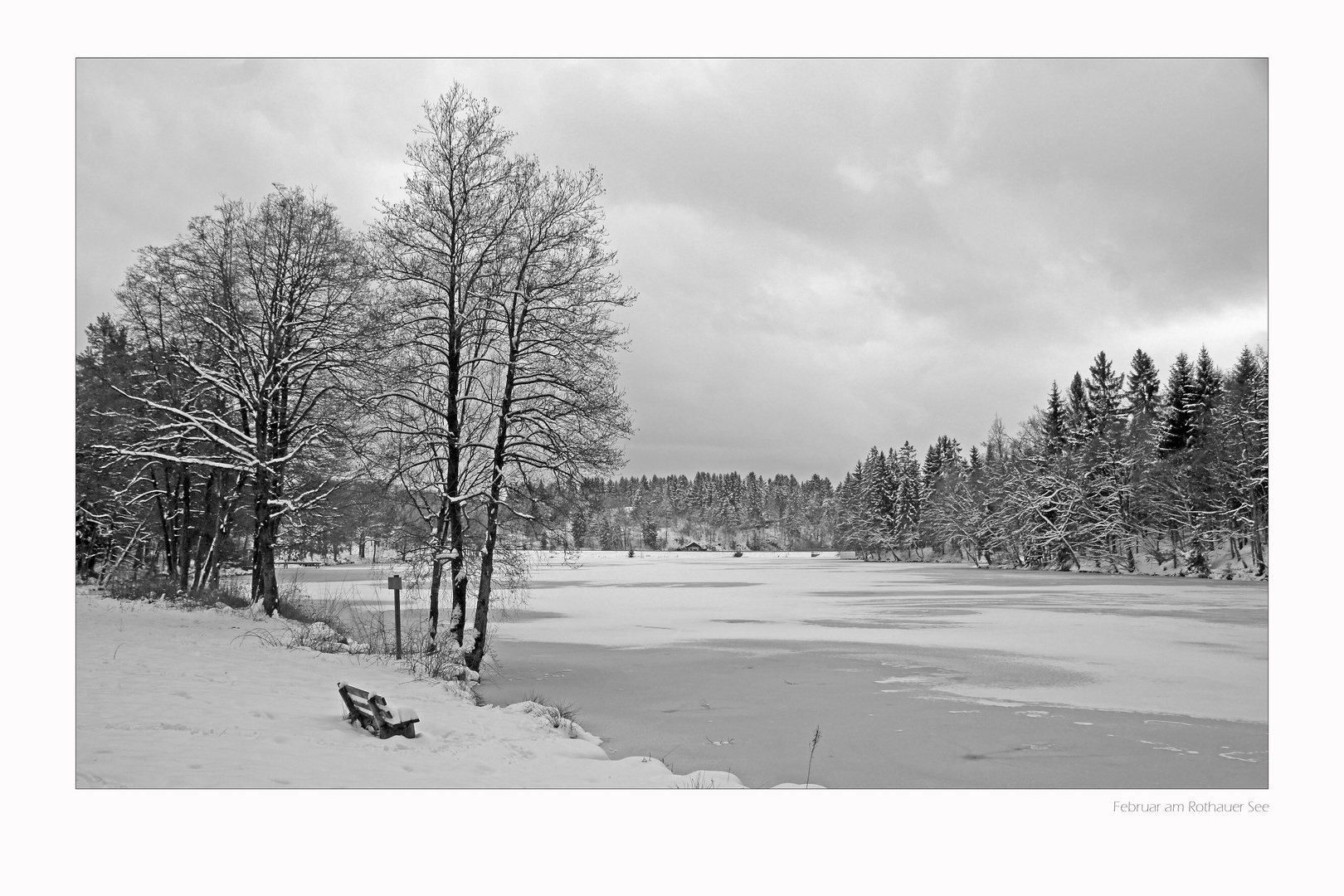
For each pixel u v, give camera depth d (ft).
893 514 407.85
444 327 64.23
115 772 23.85
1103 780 35.47
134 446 76.74
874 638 85.81
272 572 79.00
